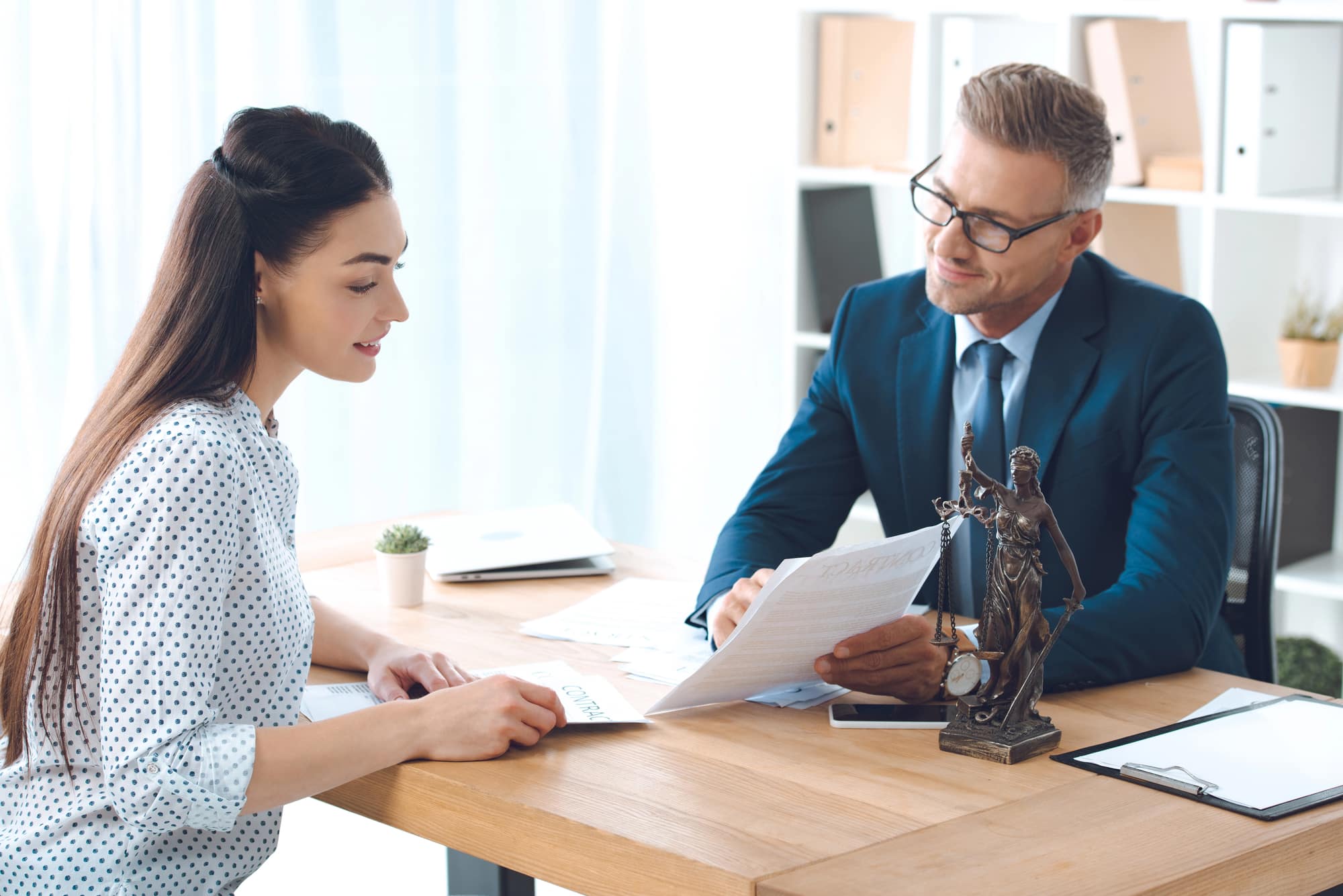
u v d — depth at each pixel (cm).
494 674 149
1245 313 285
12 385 254
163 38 264
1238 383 275
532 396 342
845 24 320
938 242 171
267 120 131
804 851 105
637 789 118
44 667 126
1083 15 280
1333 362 270
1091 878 100
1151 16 271
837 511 195
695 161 375
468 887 170
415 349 320
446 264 320
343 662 155
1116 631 146
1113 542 177
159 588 118
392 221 135
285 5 288
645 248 358
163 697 118
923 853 104
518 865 116
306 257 130
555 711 131
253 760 119
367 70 304
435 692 129
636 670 151
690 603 176
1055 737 127
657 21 358
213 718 121
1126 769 120
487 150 327
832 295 329
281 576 132
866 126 328
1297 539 279
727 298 388
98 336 261
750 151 385
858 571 129
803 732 132
